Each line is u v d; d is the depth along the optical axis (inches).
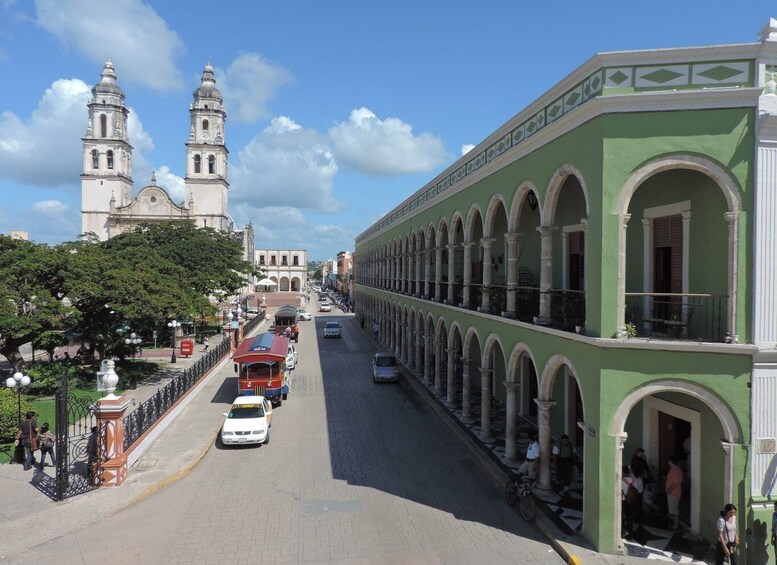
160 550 409.1
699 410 423.5
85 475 543.5
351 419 799.7
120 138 2598.4
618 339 394.3
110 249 1491.1
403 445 674.8
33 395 856.3
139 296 928.9
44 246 944.3
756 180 376.2
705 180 421.4
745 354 376.8
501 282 817.5
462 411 795.4
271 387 873.5
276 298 3319.4
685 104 385.1
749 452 378.0
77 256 968.9
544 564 390.0
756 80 379.9
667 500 447.8
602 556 389.4
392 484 545.0
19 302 847.1
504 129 590.2
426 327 1004.6
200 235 1750.7
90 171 2571.4
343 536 432.1
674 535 421.7
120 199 2593.5
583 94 434.3
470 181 709.3
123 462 535.2
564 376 636.1
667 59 391.5
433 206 934.4
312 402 908.0
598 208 407.2
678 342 383.2
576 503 484.4
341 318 2568.9
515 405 588.7
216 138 2691.9
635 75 397.7
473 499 507.2
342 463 608.7
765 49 377.4
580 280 604.1
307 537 430.6
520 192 553.6
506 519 463.8
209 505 493.4
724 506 384.8
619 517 394.9
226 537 430.6
